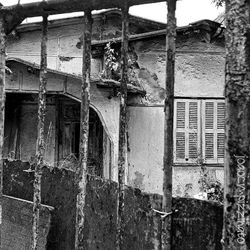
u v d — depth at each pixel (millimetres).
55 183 3934
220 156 9930
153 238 2479
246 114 1491
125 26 1909
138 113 9930
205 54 10047
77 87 9547
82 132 2018
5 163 5043
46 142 12297
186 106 9961
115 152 9164
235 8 1510
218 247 2023
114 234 2926
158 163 9789
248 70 1496
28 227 4102
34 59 13477
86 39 2016
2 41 2297
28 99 12484
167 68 1750
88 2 1985
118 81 9078
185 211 2158
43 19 2164
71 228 3480
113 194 2982
